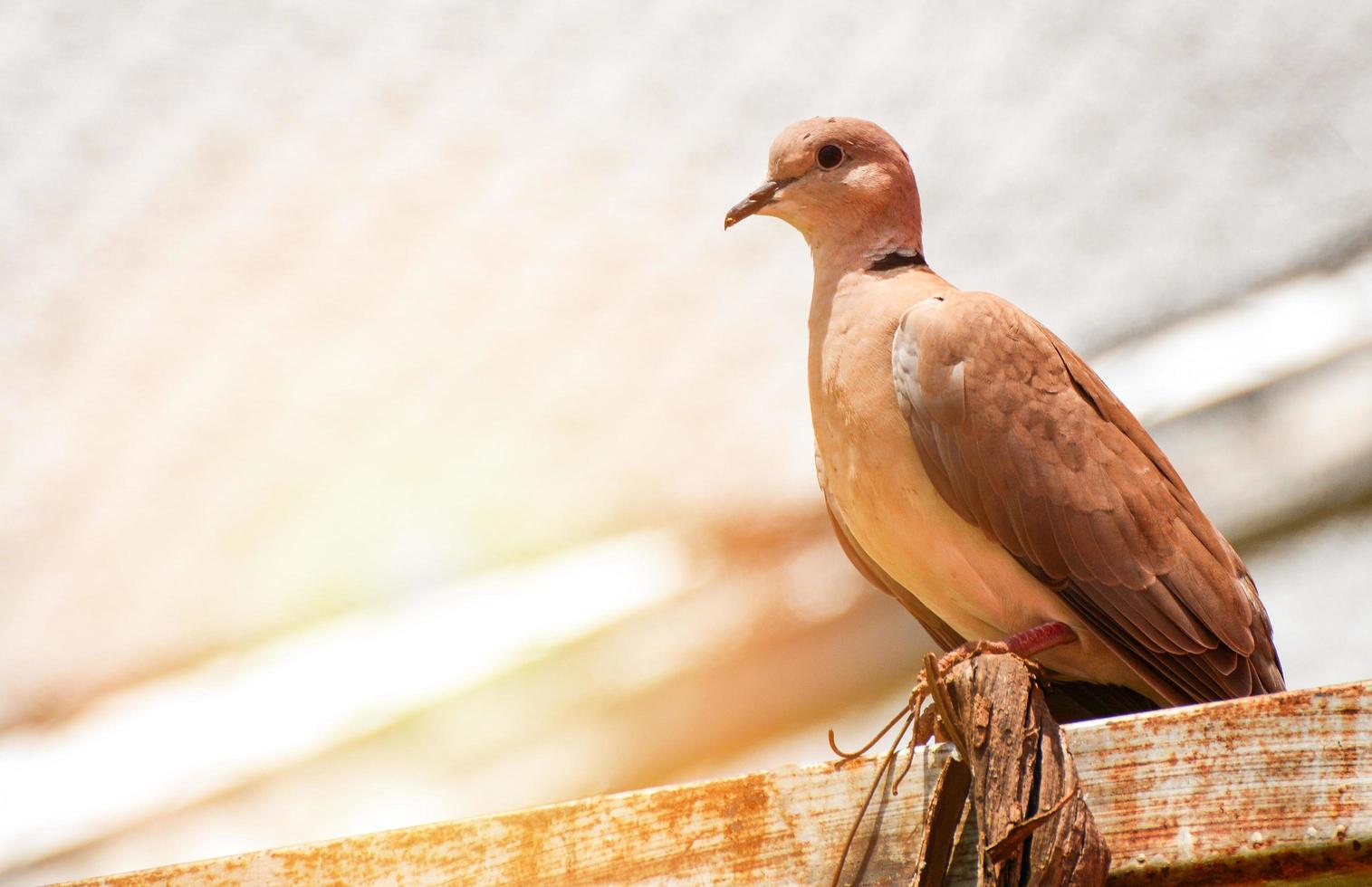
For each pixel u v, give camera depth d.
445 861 5.10
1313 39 10.41
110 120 10.08
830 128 7.19
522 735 11.06
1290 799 4.33
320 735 11.11
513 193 10.50
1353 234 10.85
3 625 11.18
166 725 11.37
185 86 10.07
